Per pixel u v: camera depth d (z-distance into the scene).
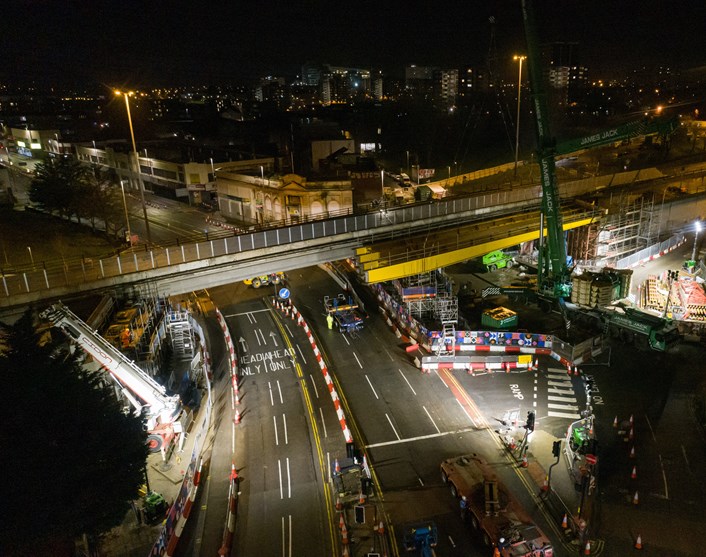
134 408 36.06
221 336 56.44
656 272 69.25
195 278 50.28
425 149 163.00
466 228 65.50
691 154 109.00
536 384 44.88
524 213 71.38
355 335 55.91
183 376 45.25
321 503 32.12
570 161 111.06
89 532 25.30
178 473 34.41
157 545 26.89
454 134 177.00
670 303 58.09
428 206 64.94
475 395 43.62
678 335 49.19
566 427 38.66
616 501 30.95
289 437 39.00
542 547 26.08
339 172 105.00
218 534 29.83
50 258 65.12
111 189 80.94
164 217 97.44
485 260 72.19
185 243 54.25
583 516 29.77
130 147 131.50
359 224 59.94
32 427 24.30
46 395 25.17
